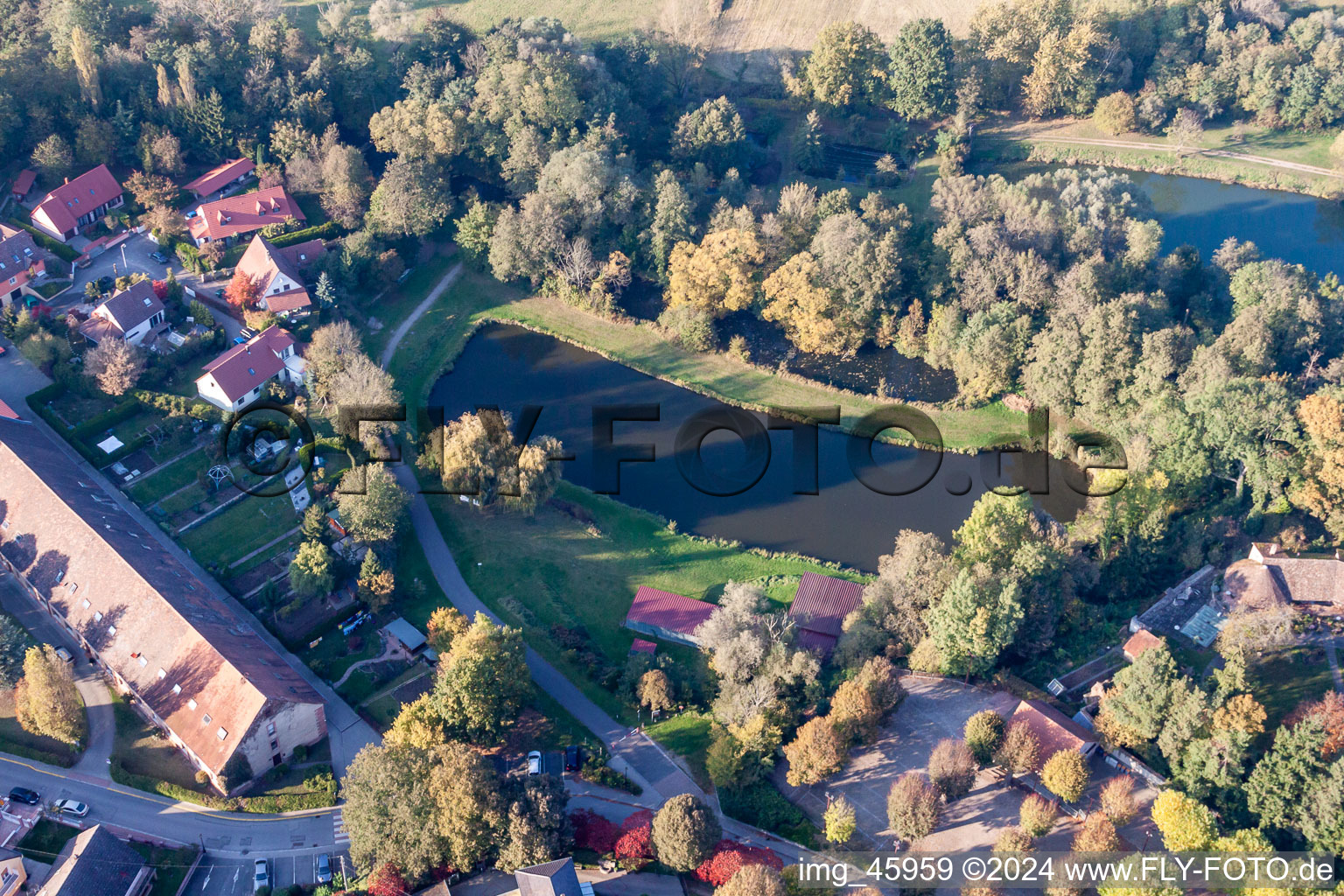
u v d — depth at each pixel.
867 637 155.62
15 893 126.38
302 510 173.00
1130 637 157.00
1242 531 170.62
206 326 197.75
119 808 136.12
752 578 174.38
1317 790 126.25
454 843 126.19
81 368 184.88
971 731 140.12
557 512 181.25
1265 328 192.12
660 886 129.00
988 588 151.75
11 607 154.38
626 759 146.25
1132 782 138.50
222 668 138.25
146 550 158.00
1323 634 153.00
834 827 131.12
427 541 174.25
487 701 140.38
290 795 137.50
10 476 160.62
